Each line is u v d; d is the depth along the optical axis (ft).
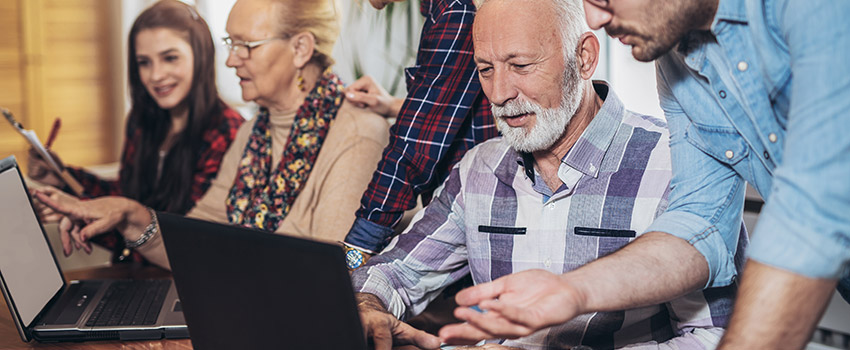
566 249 4.63
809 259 2.74
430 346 4.27
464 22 5.41
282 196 7.16
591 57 4.47
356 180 6.86
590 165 4.57
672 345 4.14
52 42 9.98
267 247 3.23
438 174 5.90
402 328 4.30
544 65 4.34
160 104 8.00
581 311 3.29
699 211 3.93
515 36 4.33
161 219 3.64
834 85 2.71
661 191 4.44
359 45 9.07
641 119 4.68
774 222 2.83
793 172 2.79
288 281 3.22
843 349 6.75
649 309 4.46
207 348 3.73
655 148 4.53
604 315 4.49
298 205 7.12
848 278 3.66
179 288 3.72
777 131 3.45
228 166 7.91
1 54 9.75
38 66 9.91
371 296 4.60
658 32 3.28
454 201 5.11
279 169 7.19
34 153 8.14
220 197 7.88
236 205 7.40
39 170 8.18
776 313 2.80
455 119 5.57
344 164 6.91
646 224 4.45
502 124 4.56
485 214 4.91
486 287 3.26
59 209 7.07
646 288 3.53
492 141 5.09
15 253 5.19
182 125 8.04
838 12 2.72
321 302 3.17
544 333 4.63
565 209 4.64
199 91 7.97
